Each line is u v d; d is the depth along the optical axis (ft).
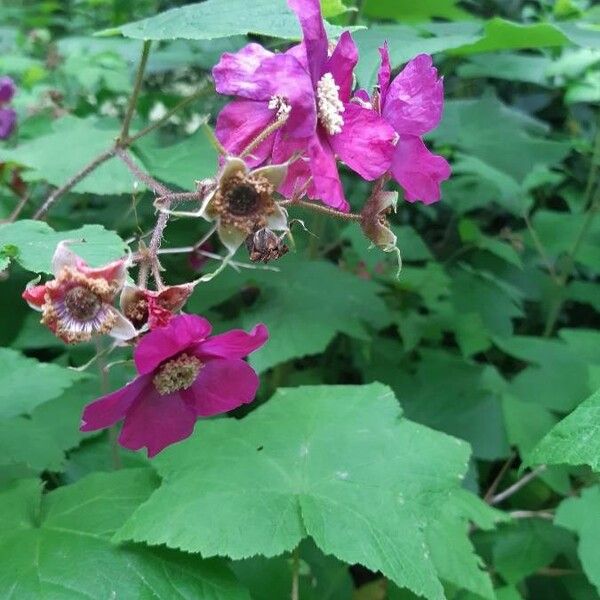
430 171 0.50
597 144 1.11
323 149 0.46
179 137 0.98
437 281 1.02
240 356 0.48
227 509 0.51
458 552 0.59
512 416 0.83
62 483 0.70
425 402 0.91
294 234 1.05
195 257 0.89
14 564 0.48
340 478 0.56
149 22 0.53
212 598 0.48
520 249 1.13
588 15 1.05
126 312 0.42
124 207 0.97
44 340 0.85
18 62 1.11
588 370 0.82
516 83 1.41
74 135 0.81
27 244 0.47
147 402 0.48
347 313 0.88
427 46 0.72
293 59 0.45
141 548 0.50
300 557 0.69
